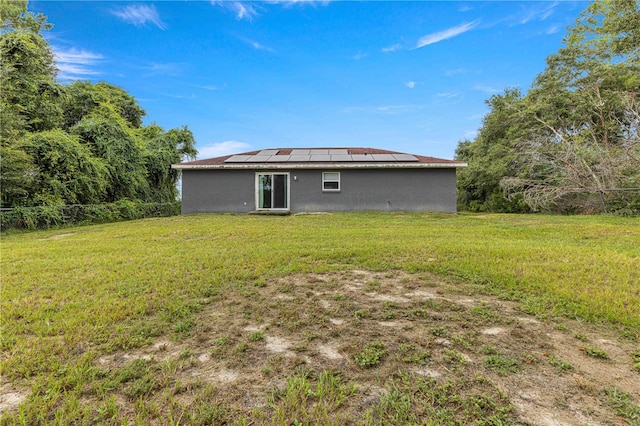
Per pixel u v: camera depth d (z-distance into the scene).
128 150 15.84
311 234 7.96
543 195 13.12
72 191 12.52
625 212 11.57
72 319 2.88
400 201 14.05
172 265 4.89
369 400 1.80
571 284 3.64
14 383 1.97
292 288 3.76
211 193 14.32
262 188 14.38
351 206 14.17
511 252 5.26
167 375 2.05
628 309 2.94
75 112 17.77
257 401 1.81
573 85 16.80
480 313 2.96
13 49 12.58
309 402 1.80
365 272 4.42
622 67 15.20
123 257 5.54
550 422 1.61
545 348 2.35
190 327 2.76
